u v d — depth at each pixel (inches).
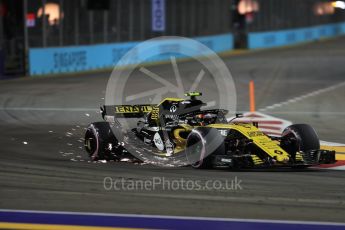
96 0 4527.6
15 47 3873.0
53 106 2529.5
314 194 1071.6
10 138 1752.0
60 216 920.3
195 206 984.3
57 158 1453.0
